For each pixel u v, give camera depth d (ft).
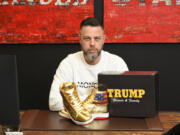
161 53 9.31
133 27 8.95
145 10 8.82
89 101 4.55
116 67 6.57
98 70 6.51
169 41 8.96
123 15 8.90
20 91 9.89
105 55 6.66
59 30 9.16
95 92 4.54
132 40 9.03
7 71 3.40
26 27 9.21
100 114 4.48
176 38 8.93
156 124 4.23
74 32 9.15
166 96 9.59
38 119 4.58
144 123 4.29
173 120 4.72
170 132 3.16
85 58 6.38
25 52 9.64
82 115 4.22
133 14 8.87
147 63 9.41
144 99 4.44
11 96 3.45
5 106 3.47
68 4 8.99
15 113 3.49
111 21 8.96
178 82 9.46
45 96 9.89
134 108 4.49
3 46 9.61
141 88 4.43
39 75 9.77
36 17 9.13
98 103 4.51
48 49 9.57
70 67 6.61
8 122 3.51
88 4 8.96
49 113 4.93
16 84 3.44
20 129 4.13
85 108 4.39
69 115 4.36
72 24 9.10
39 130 4.09
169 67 9.39
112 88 4.52
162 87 9.54
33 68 9.74
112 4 8.86
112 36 9.05
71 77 6.61
